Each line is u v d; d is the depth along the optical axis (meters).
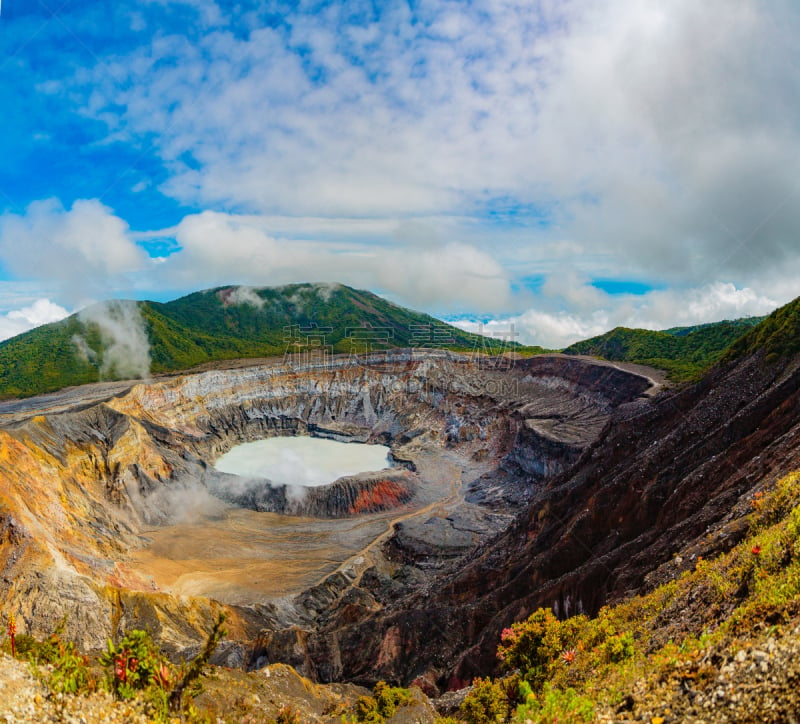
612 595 38.31
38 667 13.00
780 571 15.44
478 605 52.25
